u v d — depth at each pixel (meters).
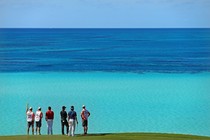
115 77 124.44
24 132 62.75
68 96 90.38
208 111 78.06
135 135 47.53
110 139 43.94
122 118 72.31
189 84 110.38
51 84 108.12
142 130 65.81
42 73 135.12
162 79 120.88
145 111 78.00
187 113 77.31
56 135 46.12
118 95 92.00
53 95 91.56
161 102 85.69
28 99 87.50
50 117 49.62
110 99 87.44
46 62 164.25
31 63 161.00
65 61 167.12
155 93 95.75
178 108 81.19
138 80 117.81
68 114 46.44
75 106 80.69
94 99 87.19
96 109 78.75
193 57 183.88
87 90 97.88
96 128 66.50
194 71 140.00
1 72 137.88
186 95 93.94
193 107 81.88
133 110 78.38
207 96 92.31
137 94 93.62
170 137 46.88
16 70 143.00
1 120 70.12
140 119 72.50
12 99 87.62
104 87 102.75
